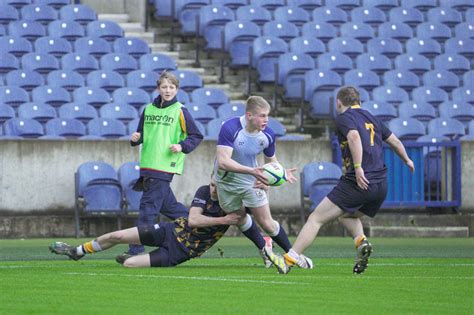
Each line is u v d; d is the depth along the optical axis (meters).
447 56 64.38
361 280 27.62
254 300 22.78
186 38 67.44
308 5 68.94
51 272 29.62
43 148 49.56
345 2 69.62
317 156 51.56
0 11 63.19
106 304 21.91
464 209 52.81
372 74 59.91
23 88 56.56
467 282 27.31
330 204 29.38
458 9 71.12
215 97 57.34
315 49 62.62
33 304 21.81
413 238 50.75
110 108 54.91
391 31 66.56
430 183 53.09
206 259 36.44
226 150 29.52
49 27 62.28
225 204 30.78
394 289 25.31
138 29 67.38
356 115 29.30
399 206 52.16
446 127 56.94
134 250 33.47
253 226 31.83
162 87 34.88
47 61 58.59
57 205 49.69
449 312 21.05
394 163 52.09
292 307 21.58
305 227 29.70
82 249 32.72
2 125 53.38
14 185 49.28
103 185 49.12
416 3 70.69
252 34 63.19
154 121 34.91
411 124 56.06
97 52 61.03
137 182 35.16
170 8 67.44
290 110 60.56
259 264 33.94
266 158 31.34
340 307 21.67
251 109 29.39
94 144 49.97
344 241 47.97
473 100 60.88
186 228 31.55
